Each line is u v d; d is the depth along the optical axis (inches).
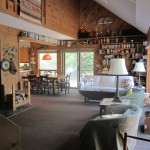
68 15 302.5
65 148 124.3
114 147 93.4
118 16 324.5
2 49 219.6
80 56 365.4
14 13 175.3
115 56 328.5
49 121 177.8
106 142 95.2
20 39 246.4
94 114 200.4
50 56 357.7
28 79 317.7
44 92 321.1
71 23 317.4
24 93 238.4
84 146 99.9
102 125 95.3
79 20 359.9
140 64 248.1
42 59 360.2
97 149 96.1
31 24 210.1
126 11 212.7
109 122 95.3
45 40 305.3
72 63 371.9
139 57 312.7
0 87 219.5
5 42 223.6
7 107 222.4
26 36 255.1
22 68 364.5
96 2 346.9
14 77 241.1
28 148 124.2
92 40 347.9
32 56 382.6
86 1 355.3
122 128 95.9
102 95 242.1
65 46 364.8
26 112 207.6
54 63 381.1
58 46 369.7
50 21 240.7
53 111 212.5
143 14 157.5
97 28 350.3
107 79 274.4
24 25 215.9
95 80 281.1
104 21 345.1
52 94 313.3
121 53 322.7
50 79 310.0
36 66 386.0
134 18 227.0
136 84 292.2
